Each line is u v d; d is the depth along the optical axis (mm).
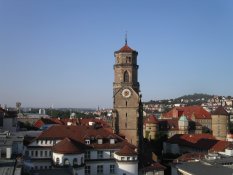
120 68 129000
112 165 110000
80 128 116812
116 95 127875
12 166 67188
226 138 194125
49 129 113312
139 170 111562
